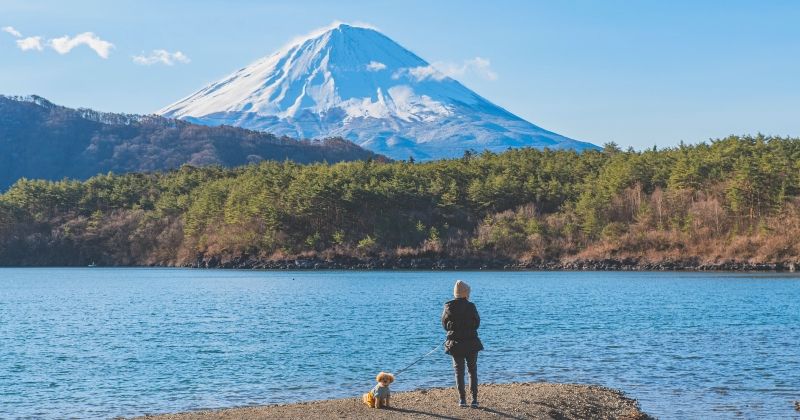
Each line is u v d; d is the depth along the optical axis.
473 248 174.12
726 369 34.06
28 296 95.31
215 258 192.75
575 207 178.75
